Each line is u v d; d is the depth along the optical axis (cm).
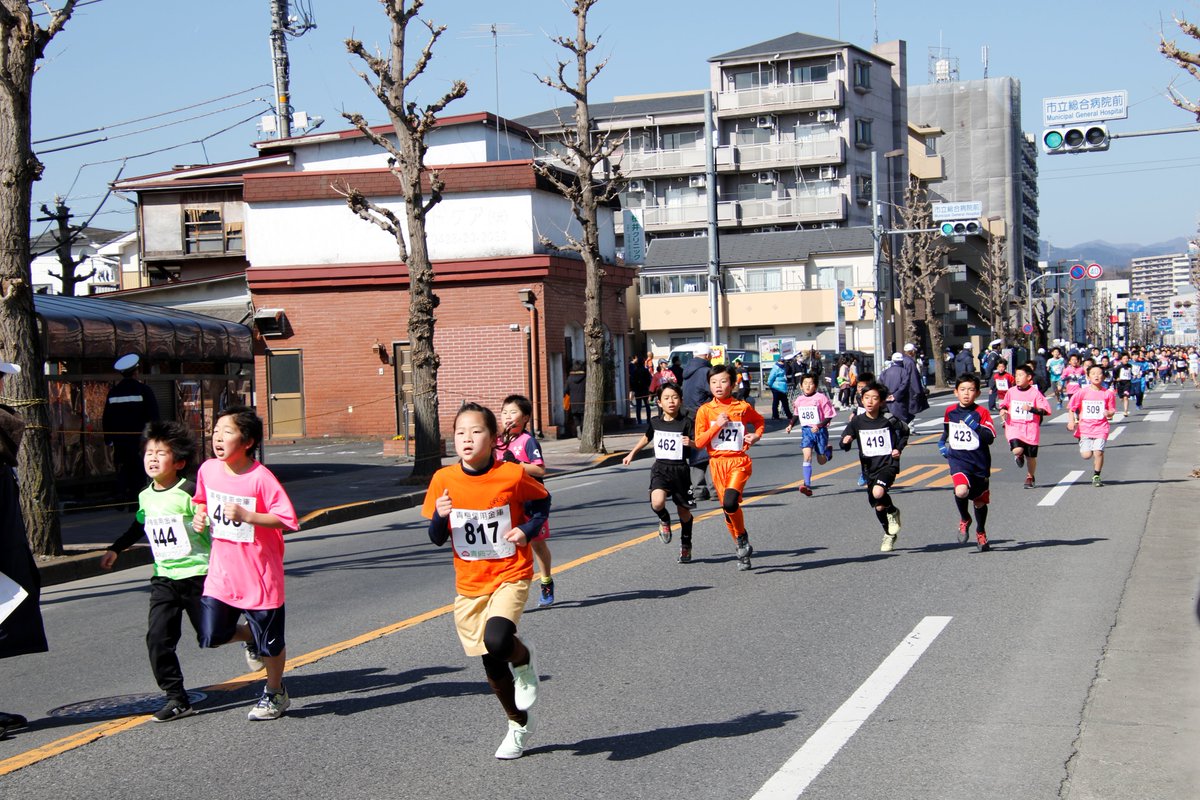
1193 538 1159
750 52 6988
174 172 3688
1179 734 558
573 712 618
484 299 2917
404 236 2994
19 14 1220
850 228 6556
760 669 695
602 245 3403
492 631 517
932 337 6512
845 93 6888
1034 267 13038
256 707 625
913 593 914
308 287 3011
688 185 7088
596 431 2481
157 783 522
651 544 1223
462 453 534
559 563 1120
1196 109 1761
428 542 1359
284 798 497
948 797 479
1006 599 883
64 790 515
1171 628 780
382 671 724
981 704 613
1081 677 663
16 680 754
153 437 640
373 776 523
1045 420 3073
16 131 1222
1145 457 2053
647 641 779
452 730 593
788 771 513
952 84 10606
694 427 1066
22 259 1222
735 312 6419
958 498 1102
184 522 632
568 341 3073
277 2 4078
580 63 2439
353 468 2334
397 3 1970
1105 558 1054
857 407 1855
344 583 1083
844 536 1229
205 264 3681
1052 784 493
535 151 4328
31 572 631
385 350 2997
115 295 3141
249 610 608
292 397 3036
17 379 1223
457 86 1994
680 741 562
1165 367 6519
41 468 1231
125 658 808
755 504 1555
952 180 10581
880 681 660
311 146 3534
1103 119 1927
